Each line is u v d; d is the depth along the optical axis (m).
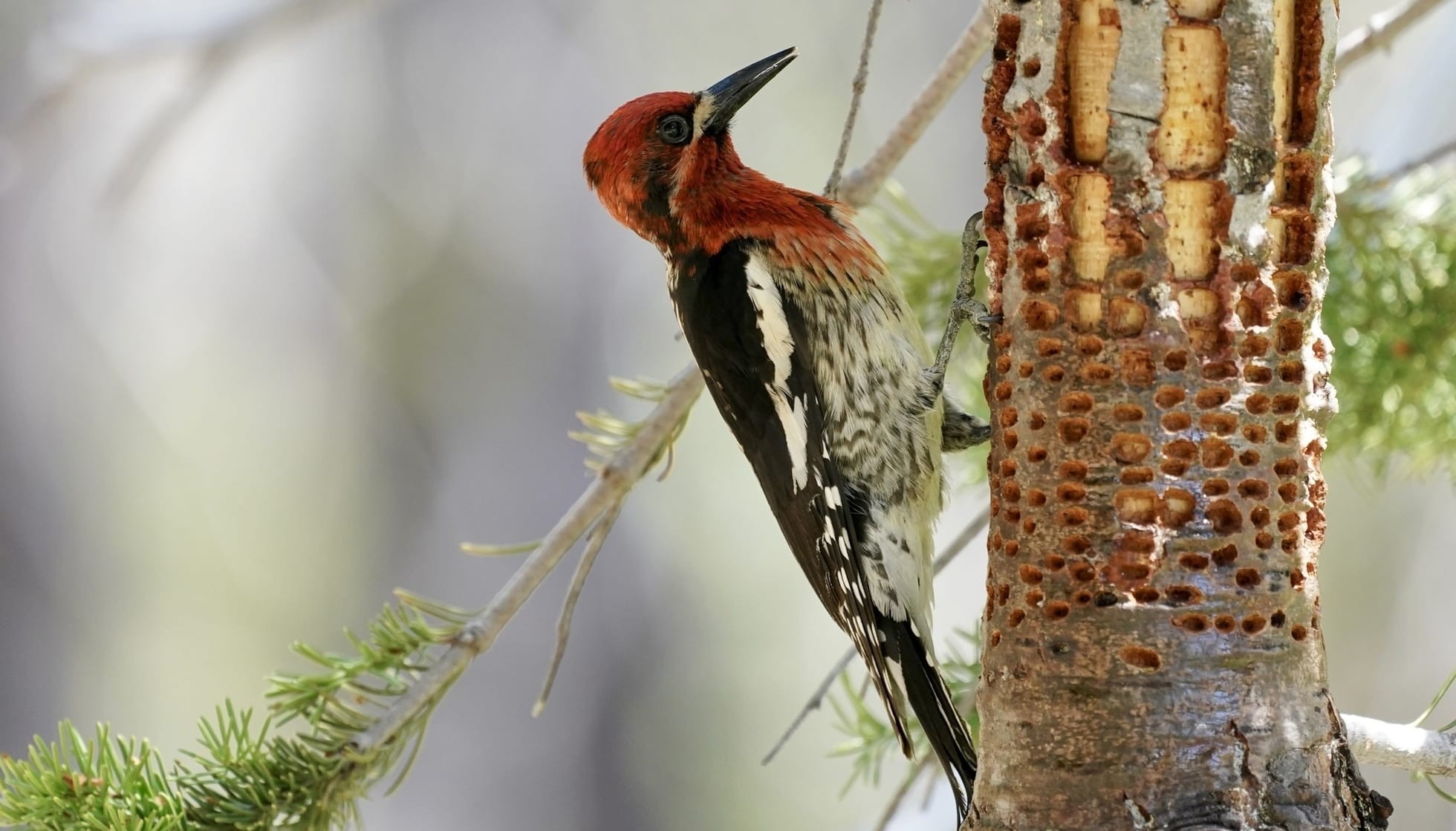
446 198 17.38
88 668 16.53
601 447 5.66
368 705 5.30
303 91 17.38
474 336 17.38
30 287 16.72
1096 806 3.74
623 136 6.31
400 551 17.45
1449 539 14.91
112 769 4.77
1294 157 3.84
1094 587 3.80
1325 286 4.02
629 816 16.16
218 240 17.75
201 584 17.27
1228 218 3.78
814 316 6.02
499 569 17.09
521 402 17.27
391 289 17.58
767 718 16.20
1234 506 3.76
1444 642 15.01
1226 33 3.76
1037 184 3.98
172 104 13.45
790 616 16.44
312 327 17.75
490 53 17.14
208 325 17.84
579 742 16.30
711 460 15.98
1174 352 3.81
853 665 15.43
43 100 13.93
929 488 5.97
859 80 5.37
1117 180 3.84
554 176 17.19
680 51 16.73
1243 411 3.78
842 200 5.95
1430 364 6.55
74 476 16.94
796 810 15.99
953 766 5.54
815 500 5.96
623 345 17.22
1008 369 4.09
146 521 17.27
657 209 6.31
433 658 5.25
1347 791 3.77
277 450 17.77
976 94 17.12
